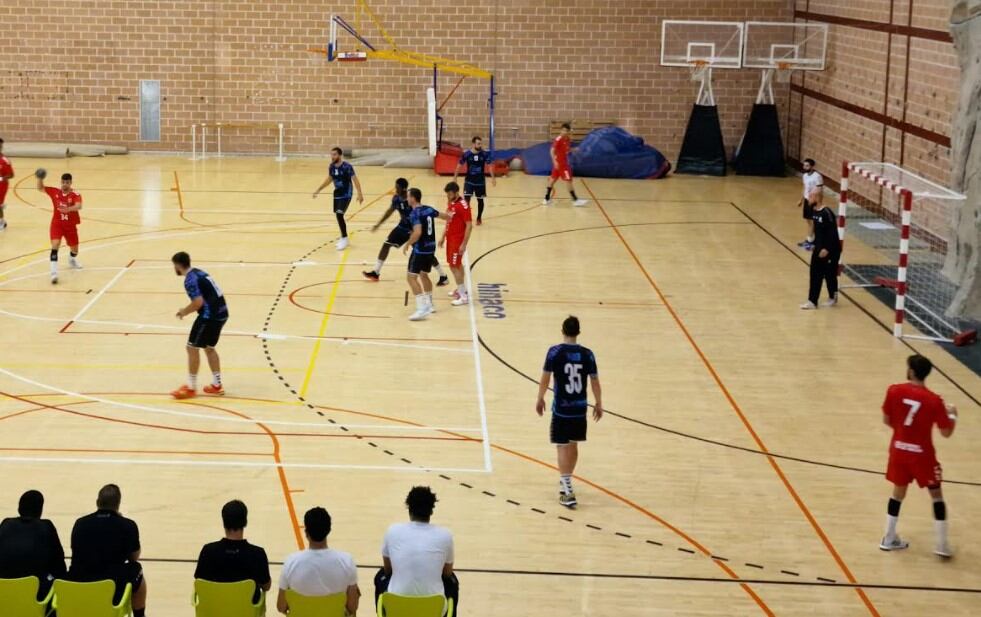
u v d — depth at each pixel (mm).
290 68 33312
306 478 12125
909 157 24406
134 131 33594
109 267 20625
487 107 33562
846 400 14922
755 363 16312
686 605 9797
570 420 11531
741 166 32594
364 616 9500
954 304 18922
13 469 12109
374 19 32938
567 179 27484
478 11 32938
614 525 11281
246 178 30203
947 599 10023
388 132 33750
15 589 8055
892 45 25359
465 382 15227
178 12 32875
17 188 27875
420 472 12383
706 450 13203
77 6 32719
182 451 12750
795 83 33000
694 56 31328
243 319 17734
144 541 10602
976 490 12312
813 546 10953
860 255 22812
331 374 15406
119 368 15391
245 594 8148
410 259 17766
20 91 33156
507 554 10617
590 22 33000
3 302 18250
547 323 17938
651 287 20250
